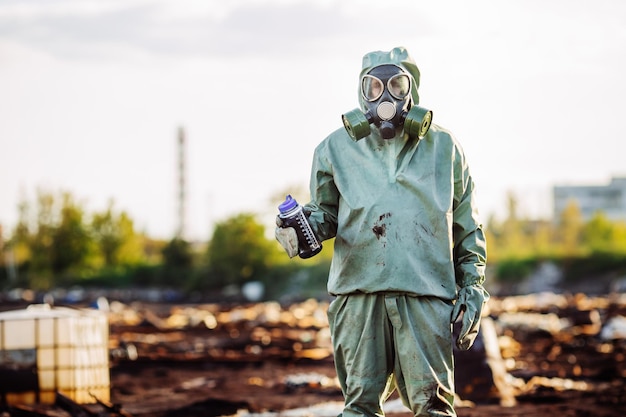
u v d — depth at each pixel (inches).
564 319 2418.8
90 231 6171.3
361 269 418.0
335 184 430.6
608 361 1524.4
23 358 919.7
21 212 6082.7
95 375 959.0
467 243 433.1
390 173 421.7
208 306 4173.2
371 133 425.4
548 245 5895.7
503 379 1023.6
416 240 416.5
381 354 420.5
